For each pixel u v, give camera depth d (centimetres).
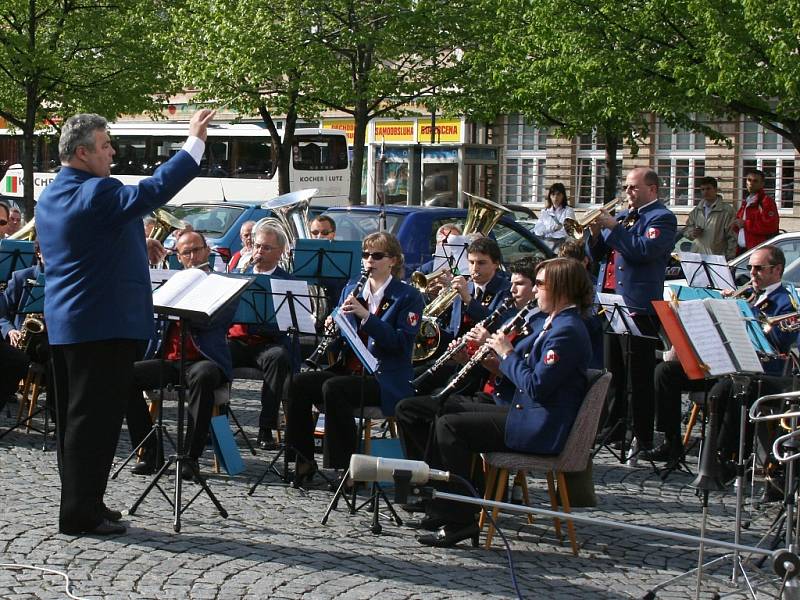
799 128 1875
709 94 1844
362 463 446
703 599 606
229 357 854
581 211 3281
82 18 2695
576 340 656
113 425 673
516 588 574
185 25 2530
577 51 1967
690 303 663
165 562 634
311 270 1056
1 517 714
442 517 681
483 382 842
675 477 893
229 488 806
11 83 2839
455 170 3055
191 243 951
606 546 698
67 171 666
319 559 649
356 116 2466
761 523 759
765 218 1767
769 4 1667
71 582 598
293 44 2353
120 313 658
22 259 1045
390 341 765
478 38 2392
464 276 877
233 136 3238
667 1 1836
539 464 667
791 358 795
